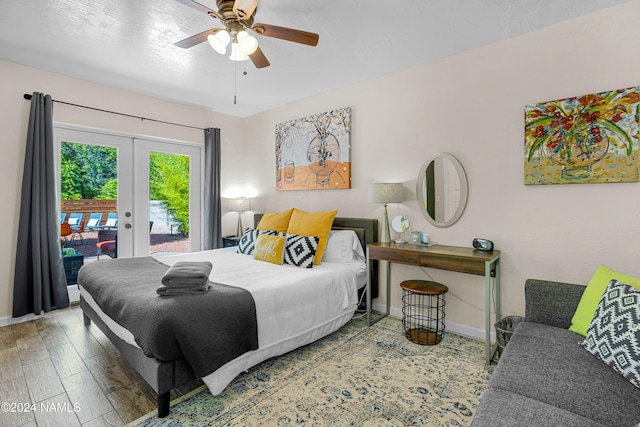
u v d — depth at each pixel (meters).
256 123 4.60
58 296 3.13
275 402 1.80
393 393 1.88
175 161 4.23
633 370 1.25
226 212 4.64
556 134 2.25
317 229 3.12
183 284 1.86
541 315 1.91
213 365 1.72
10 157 2.95
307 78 3.25
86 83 3.36
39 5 2.04
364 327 2.88
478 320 2.66
